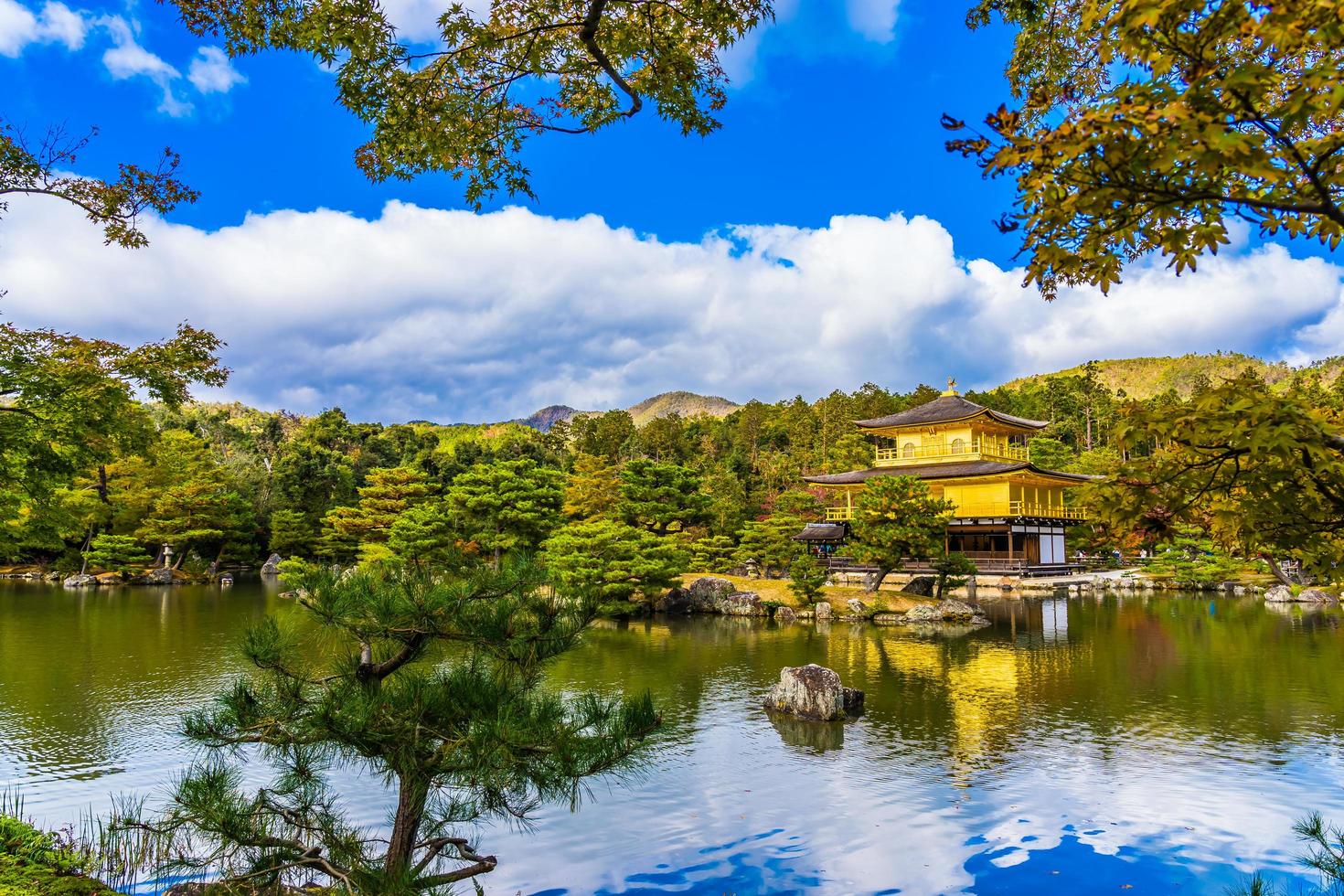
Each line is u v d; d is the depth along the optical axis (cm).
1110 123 411
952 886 1150
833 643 3391
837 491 7625
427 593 806
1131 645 3219
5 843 1125
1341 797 1454
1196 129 393
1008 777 1590
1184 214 486
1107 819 1372
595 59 865
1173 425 531
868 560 4925
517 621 818
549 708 797
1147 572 5950
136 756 1731
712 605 4612
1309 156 437
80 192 1406
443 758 755
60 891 998
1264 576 5812
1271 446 462
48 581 6456
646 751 849
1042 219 479
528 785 819
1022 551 6378
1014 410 12312
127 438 1822
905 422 6962
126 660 2909
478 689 792
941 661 2905
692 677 2639
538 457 9706
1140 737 1867
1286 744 1794
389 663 841
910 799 1478
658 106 945
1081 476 6550
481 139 918
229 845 767
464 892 1134
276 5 794
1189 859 1219
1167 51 433
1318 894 1100
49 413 1656
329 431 10969
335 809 1404
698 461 11375
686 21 855
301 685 811
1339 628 3631
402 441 11269
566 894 1136
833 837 1316
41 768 1647
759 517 8156
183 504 6731
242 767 1622
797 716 2091
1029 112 490
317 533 8031
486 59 851
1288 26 389
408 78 848
